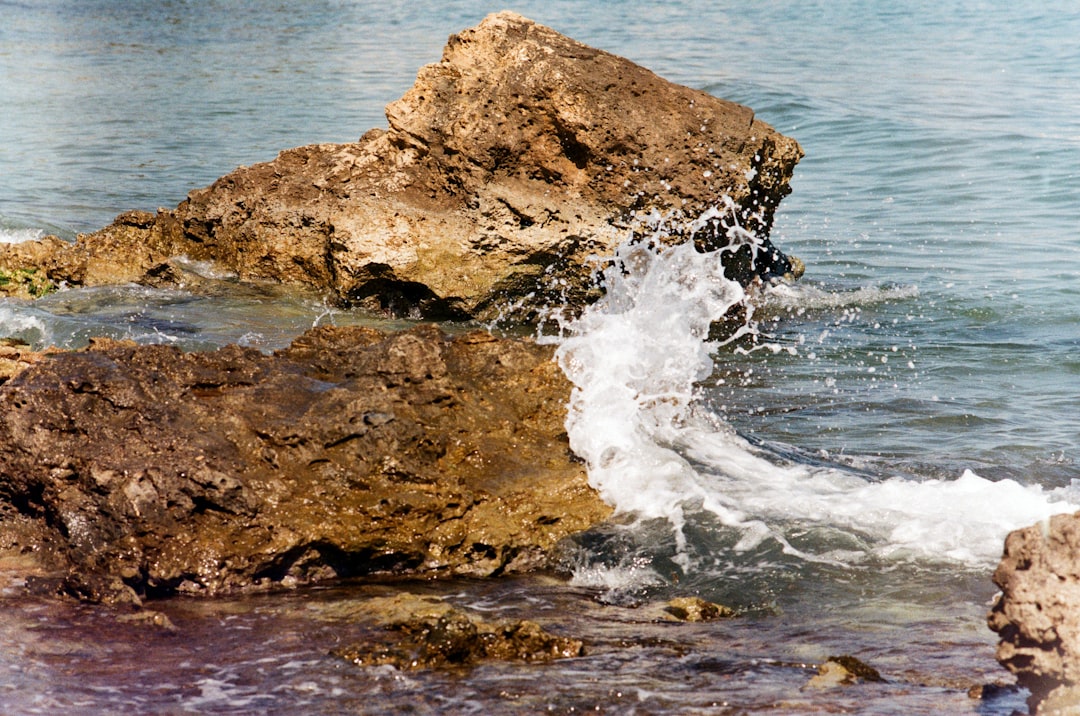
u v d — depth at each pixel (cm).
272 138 4019
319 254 2167
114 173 3391
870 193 3441
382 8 9306
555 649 929
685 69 5956
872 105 4872
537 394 1301
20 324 1895
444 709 827
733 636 976
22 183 3192
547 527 1184
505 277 2111
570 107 2127
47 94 5038
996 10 8781
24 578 1070
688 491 1253
